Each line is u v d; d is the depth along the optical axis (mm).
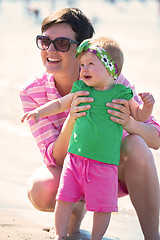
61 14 4090
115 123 3686
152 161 3777
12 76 14078
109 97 3711
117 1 47000
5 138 8070
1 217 4422
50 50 4074
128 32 27891
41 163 6676
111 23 32875
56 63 4113
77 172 3656
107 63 3719
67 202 3662
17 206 4879
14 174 6062
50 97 4270
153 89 11805
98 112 3670
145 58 17906
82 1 46438
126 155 3805
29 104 4324
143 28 30266
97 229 3607
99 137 3617
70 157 3713
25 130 8664
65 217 3658
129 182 3836
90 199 3588
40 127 4258
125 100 3719
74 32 4117
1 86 12398
